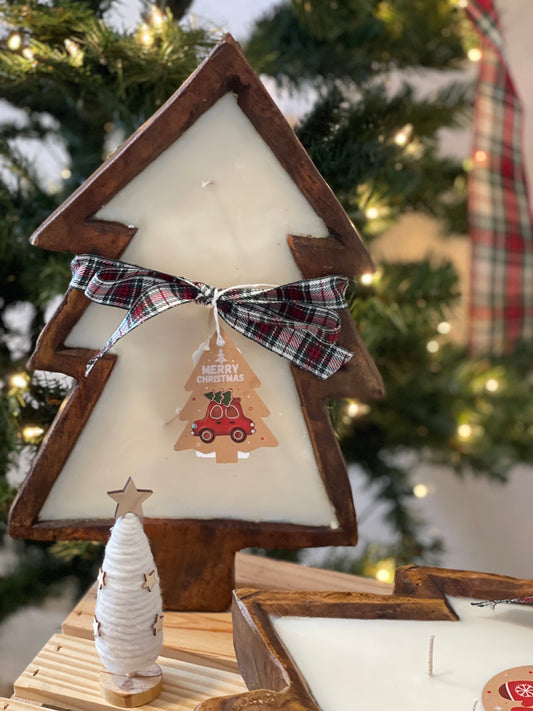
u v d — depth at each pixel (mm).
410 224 955
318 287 371
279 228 377
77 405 389
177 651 391
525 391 852
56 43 540
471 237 752
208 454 391
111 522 406
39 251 604
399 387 796
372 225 632
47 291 568
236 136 365
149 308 358
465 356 873
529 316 820
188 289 370
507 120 669
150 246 375
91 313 382
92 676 363
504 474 840
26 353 616
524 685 309
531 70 933
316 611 346
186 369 389
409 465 1034
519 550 1074
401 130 620
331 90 600
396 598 355
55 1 532
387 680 313
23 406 540
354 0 625
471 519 1078
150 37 514
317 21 623
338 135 552
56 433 392
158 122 356
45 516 406
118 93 529
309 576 468
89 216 367
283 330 382
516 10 915
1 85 544
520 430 864
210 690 360
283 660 316
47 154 763
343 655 325
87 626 403
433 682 312
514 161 695
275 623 341
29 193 622
